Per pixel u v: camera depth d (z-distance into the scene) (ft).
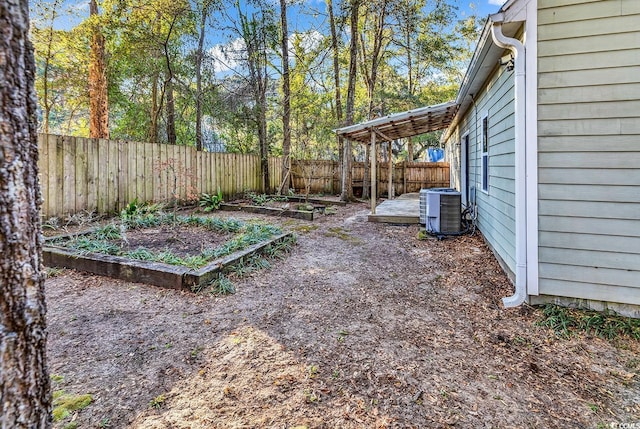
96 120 29.68
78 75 34.12
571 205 10.21
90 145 21.65
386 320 9.82
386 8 35.53
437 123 30.50
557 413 6.08
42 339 3.81
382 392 6.61
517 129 10.69
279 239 17.47
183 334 8.81
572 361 7.76
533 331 9.18
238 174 35.96
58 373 7.04
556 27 10.03
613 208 9.84
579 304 10.27
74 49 31.19
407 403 6.30
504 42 10.61
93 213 21.81
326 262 15.60
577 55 9.89
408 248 18.17
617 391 6.71
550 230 10.45
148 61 35.01
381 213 26.78
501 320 9.83
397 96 40.14
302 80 45.80
